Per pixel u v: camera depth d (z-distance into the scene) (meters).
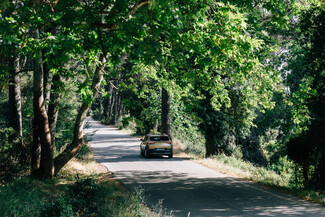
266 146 32.03
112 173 15.02
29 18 6.06
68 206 6.47
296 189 11.06
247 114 21.34
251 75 15.72
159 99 34.31
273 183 12.38
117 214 7.32
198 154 24.02
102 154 24.09
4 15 7.27
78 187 8.63
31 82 25.42
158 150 21.45
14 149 12.27
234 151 21.42
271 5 7.11
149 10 5.83
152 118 36.00
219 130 20.97
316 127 10.99
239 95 20.14
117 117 68.25
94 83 11.56
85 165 16.97
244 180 13.38
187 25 7.01
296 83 21.31
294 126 21.52
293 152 12.48
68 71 7.33
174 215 7.97
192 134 29.23
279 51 23.69
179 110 29.73
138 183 12.57
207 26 7.58
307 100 12.09
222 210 8.46
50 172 12.28
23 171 12.45
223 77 20.34
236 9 8.18
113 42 5.71
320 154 11.86
